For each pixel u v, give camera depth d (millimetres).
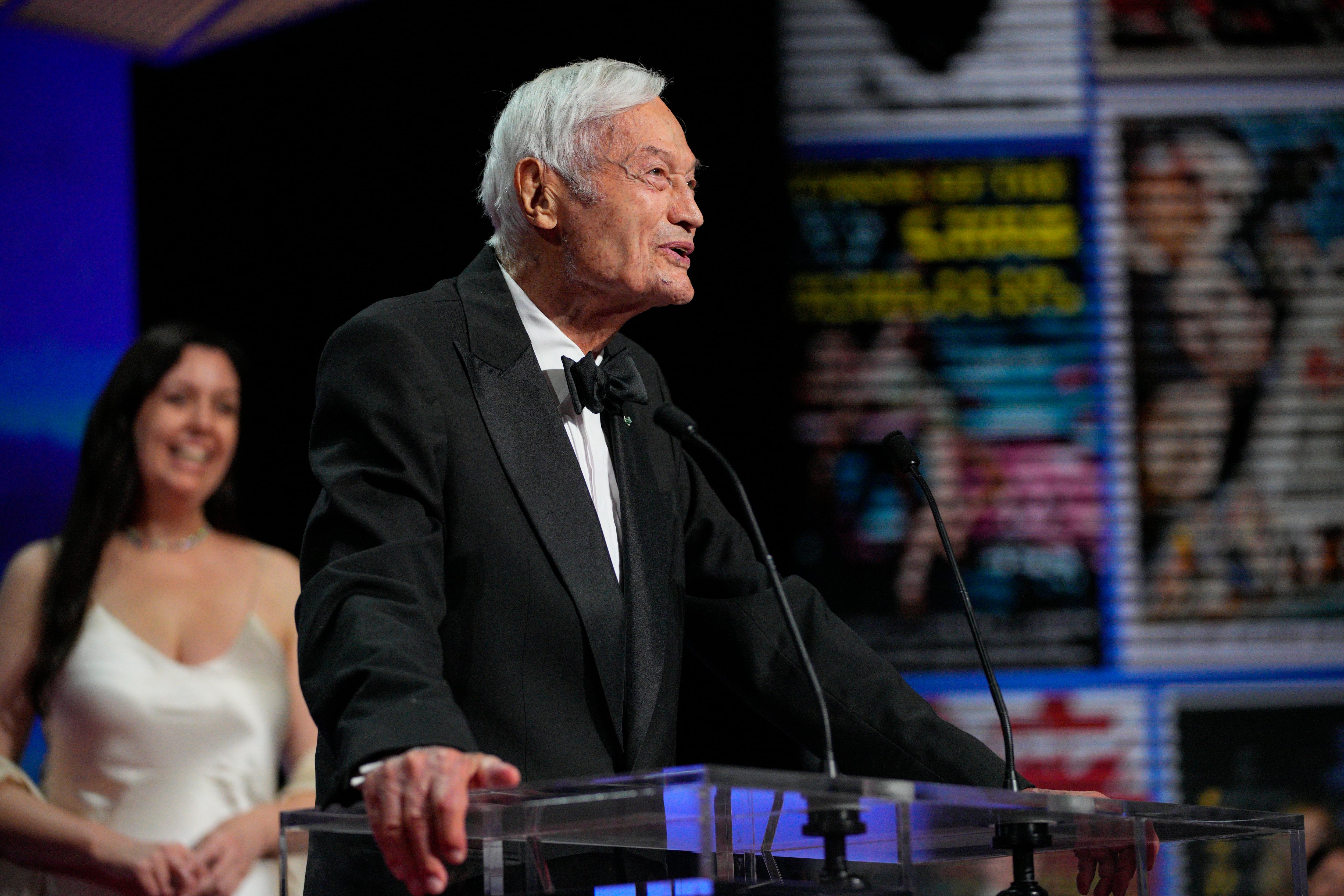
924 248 15891
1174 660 15281
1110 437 15664
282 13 15086
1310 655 15281
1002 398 15688
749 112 15961
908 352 15703
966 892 5086
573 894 4457
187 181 15195
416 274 15352
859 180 15984
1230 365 15844
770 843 4645
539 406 5953
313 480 15039
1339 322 15914
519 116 6512
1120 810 4750
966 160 16094
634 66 6625
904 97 16141
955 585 15367
